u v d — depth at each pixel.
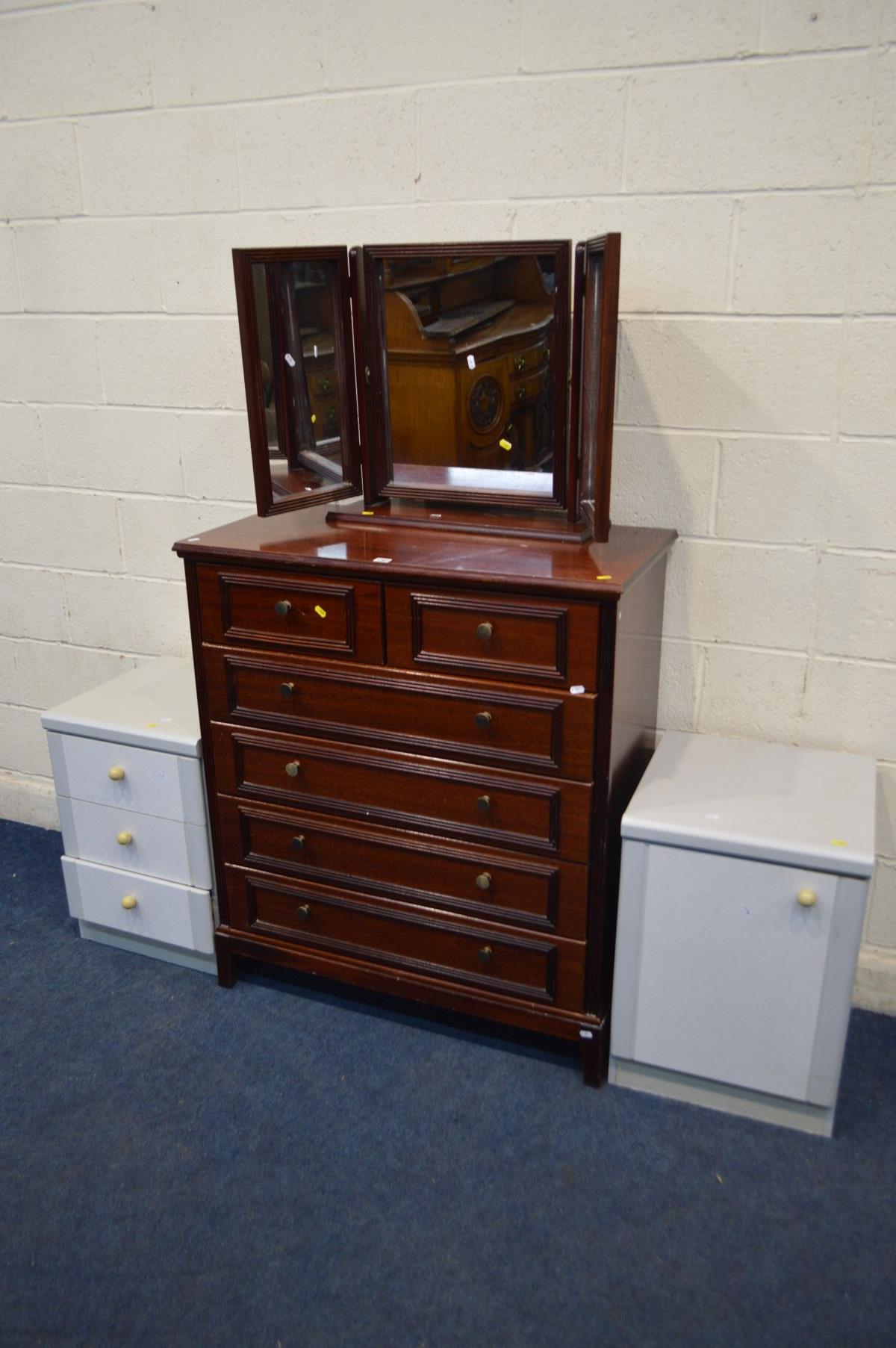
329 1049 1.96
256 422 1.78
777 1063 1.71
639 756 1.93
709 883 1.65
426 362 1.79
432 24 1.83
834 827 1.64
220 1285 1.51
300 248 1.73
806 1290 1.49
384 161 1.95
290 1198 1.64
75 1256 1.56
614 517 1.98
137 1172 1.69
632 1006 1.78
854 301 1.72
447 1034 2.00
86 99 2.12
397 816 1.85
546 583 1.58
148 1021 2.04
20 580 2.60
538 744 1.69
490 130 1.86
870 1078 1.87
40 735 2.75
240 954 2.10
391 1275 1.52
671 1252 1.55
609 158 1.79
